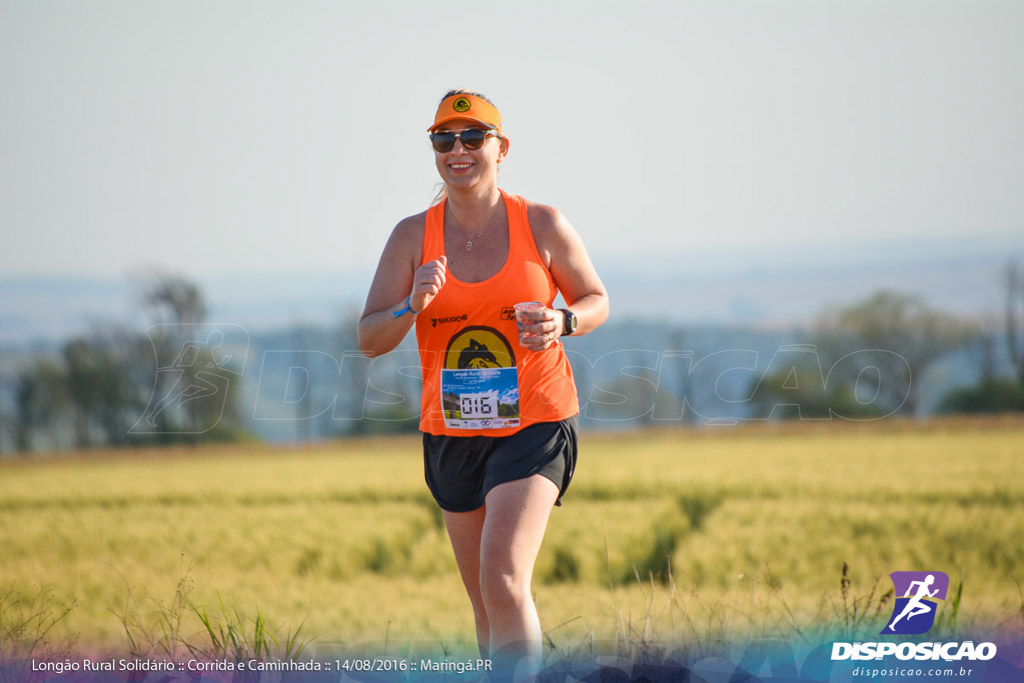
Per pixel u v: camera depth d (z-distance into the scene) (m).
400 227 15.01
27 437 136.25
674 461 93.94
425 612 29.56
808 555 40.97
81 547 48.62
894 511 50.72
